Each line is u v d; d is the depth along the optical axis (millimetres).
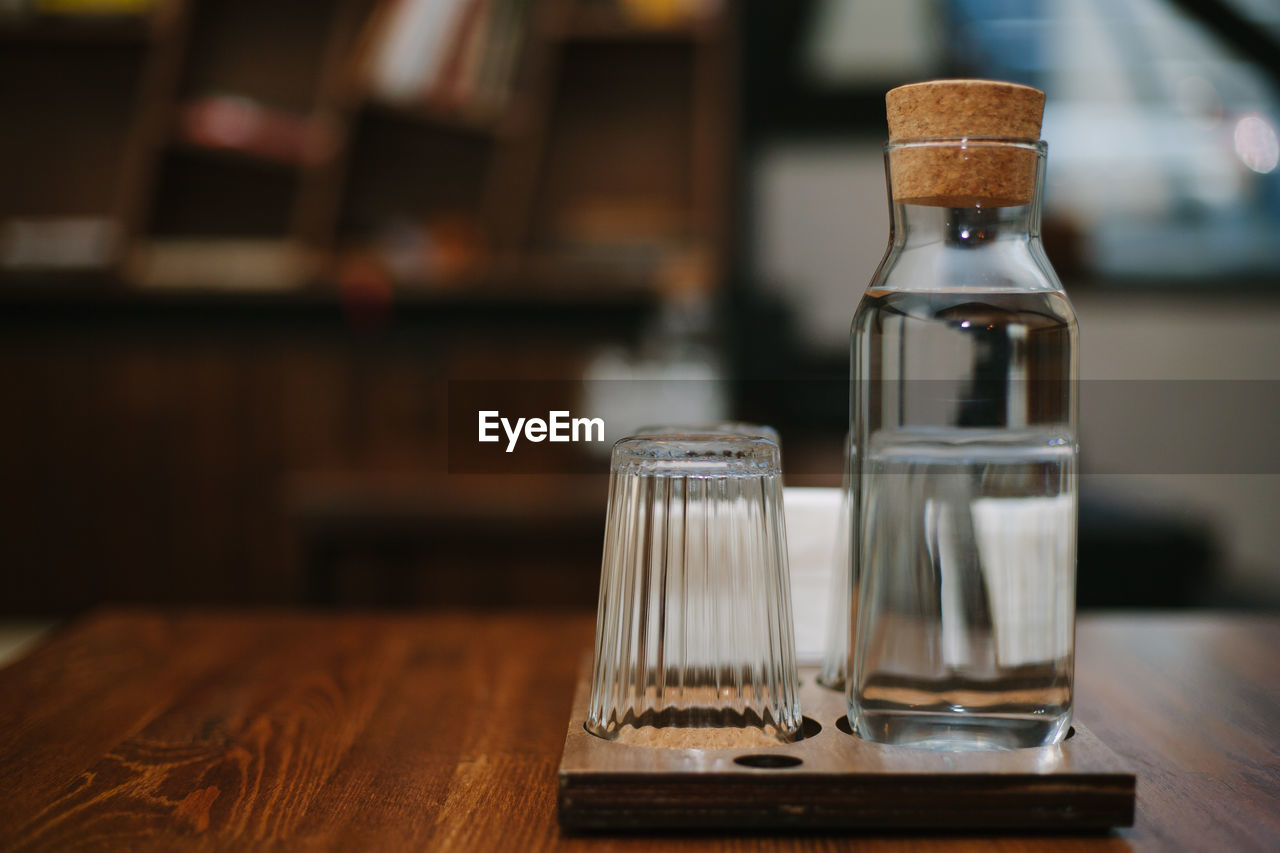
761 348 3178
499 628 1003
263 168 3080
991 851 521
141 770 634
